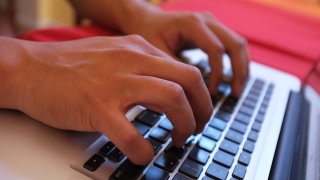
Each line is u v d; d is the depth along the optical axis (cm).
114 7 53
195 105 29
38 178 24
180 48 47
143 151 25
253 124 34
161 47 45
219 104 37
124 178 24
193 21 44
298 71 50
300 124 37
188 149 28
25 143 26
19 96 28
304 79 48
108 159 26
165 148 28
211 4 73
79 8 60
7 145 26
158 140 29
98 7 54
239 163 28
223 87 41
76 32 49
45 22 232
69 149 26
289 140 33
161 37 46
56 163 25
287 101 41
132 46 32
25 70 29
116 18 52
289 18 71
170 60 29
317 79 50
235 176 27
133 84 26
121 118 25
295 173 29
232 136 31
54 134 28
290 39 60
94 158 26
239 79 40
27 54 30
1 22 216
